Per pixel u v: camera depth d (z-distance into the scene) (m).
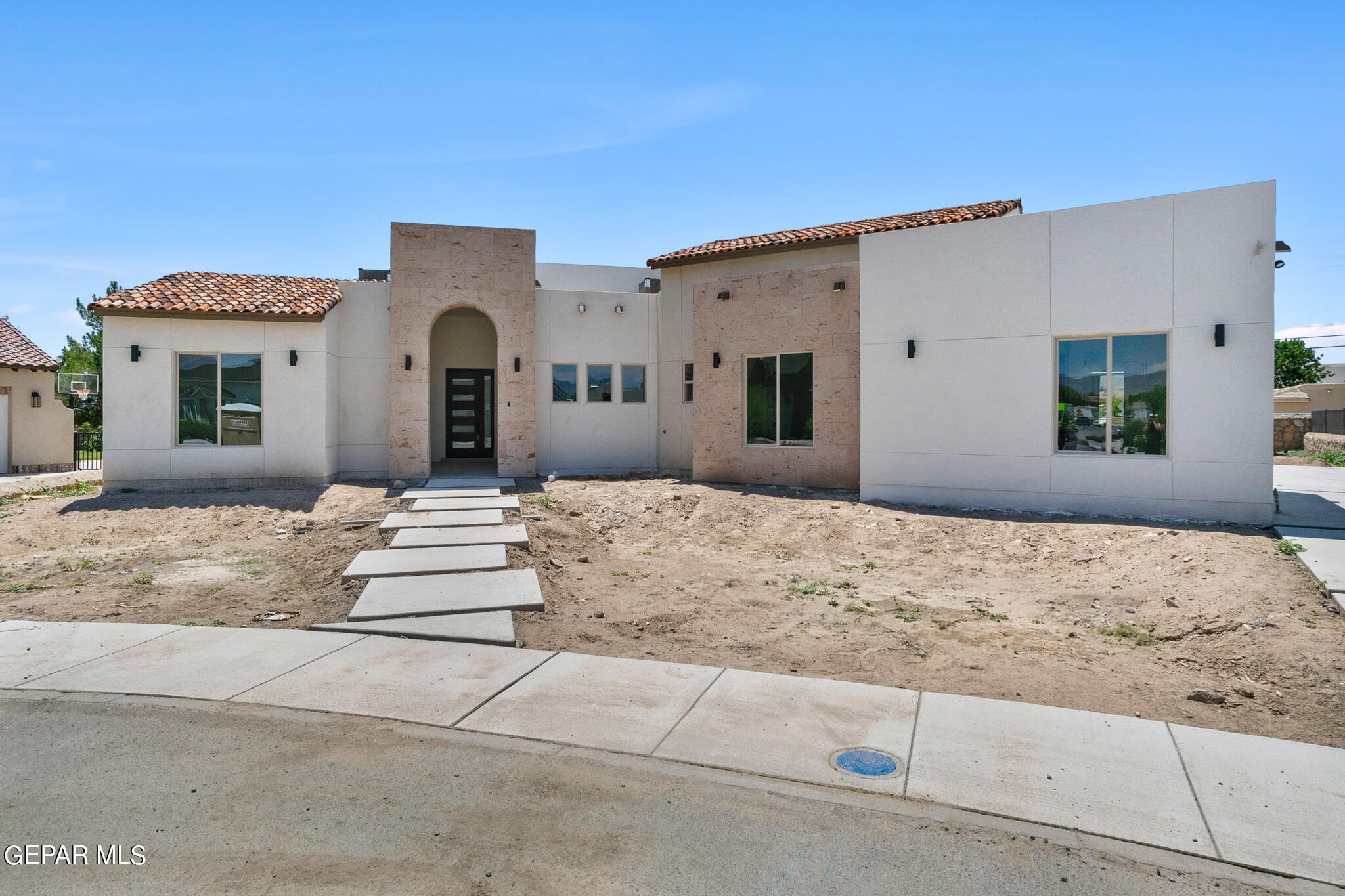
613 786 4.23
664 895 3.27
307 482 16.67
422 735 4.89
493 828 3.80
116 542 12.30
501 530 11.30
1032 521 12.09
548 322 19.66
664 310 20.05
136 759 4.52
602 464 20.00
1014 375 12.93
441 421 22.16
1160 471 11.81
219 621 7.58
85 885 3.30
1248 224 11.15
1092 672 6.18
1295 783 4.24
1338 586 7.46
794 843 3.68
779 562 10.83
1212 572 8.47
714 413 17.00
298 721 5.08
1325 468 20.83
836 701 5.45
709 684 5.79
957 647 6.84
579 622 7.56
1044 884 3.36
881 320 14.07
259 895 3.25
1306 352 49.66
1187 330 11.56
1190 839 3.70
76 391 21.86
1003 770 4.40
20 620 7.55
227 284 17.81
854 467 15.24
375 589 8.30
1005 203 17.73
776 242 18.05
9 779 4.27
